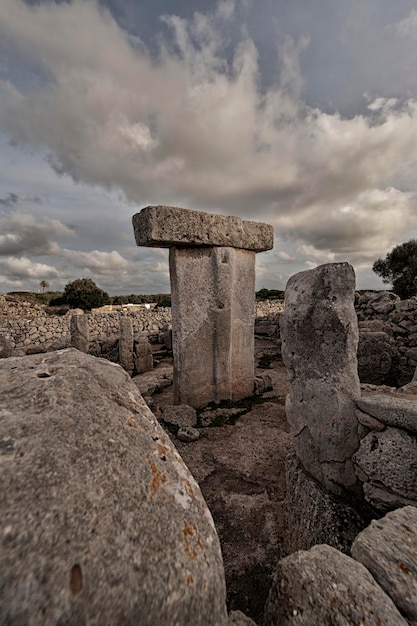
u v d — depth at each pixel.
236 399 4.42
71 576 0.50
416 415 1.36
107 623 0.48
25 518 0.55
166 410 3.80
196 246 4.04
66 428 0.75
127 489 0.67
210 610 0.57
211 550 0.66
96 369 1.08
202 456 2.96
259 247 4.45
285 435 3.32
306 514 1.79
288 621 0.76
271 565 1.79
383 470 1.46
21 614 0.45
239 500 2.33
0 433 0.69
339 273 1.67
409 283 15.21
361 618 0.72
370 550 0.93
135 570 0.55
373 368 4.37
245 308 4.48
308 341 1.81
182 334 4.02
